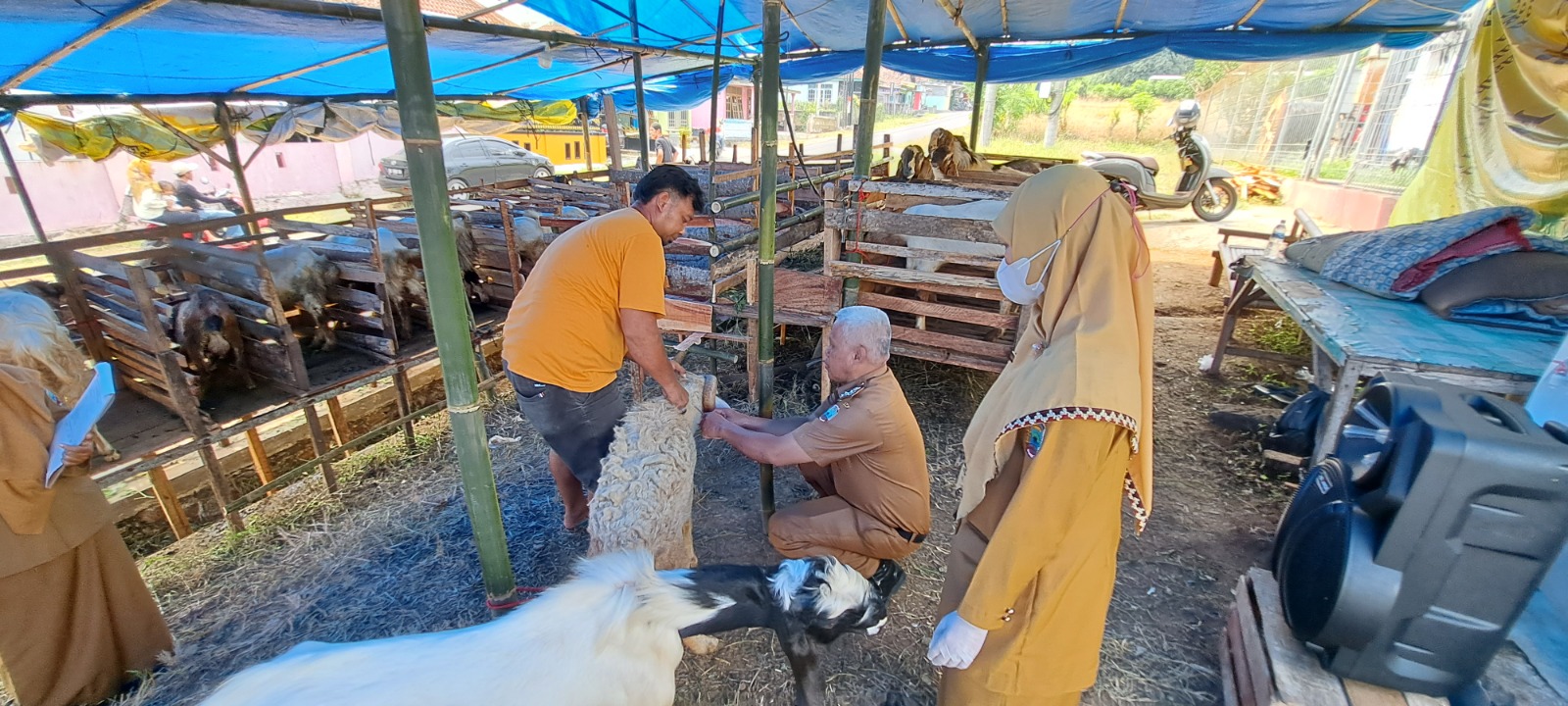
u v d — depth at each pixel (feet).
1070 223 4.25
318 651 4.74
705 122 80.94
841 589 5.81
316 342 14.32
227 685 4.51
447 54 17.22
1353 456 5.90
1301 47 20.84
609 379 7.98
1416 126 27.09
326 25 11.94
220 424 11.21
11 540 6.45
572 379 7.62
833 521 7.90
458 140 44.62
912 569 9.32
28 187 36.78
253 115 22.67
